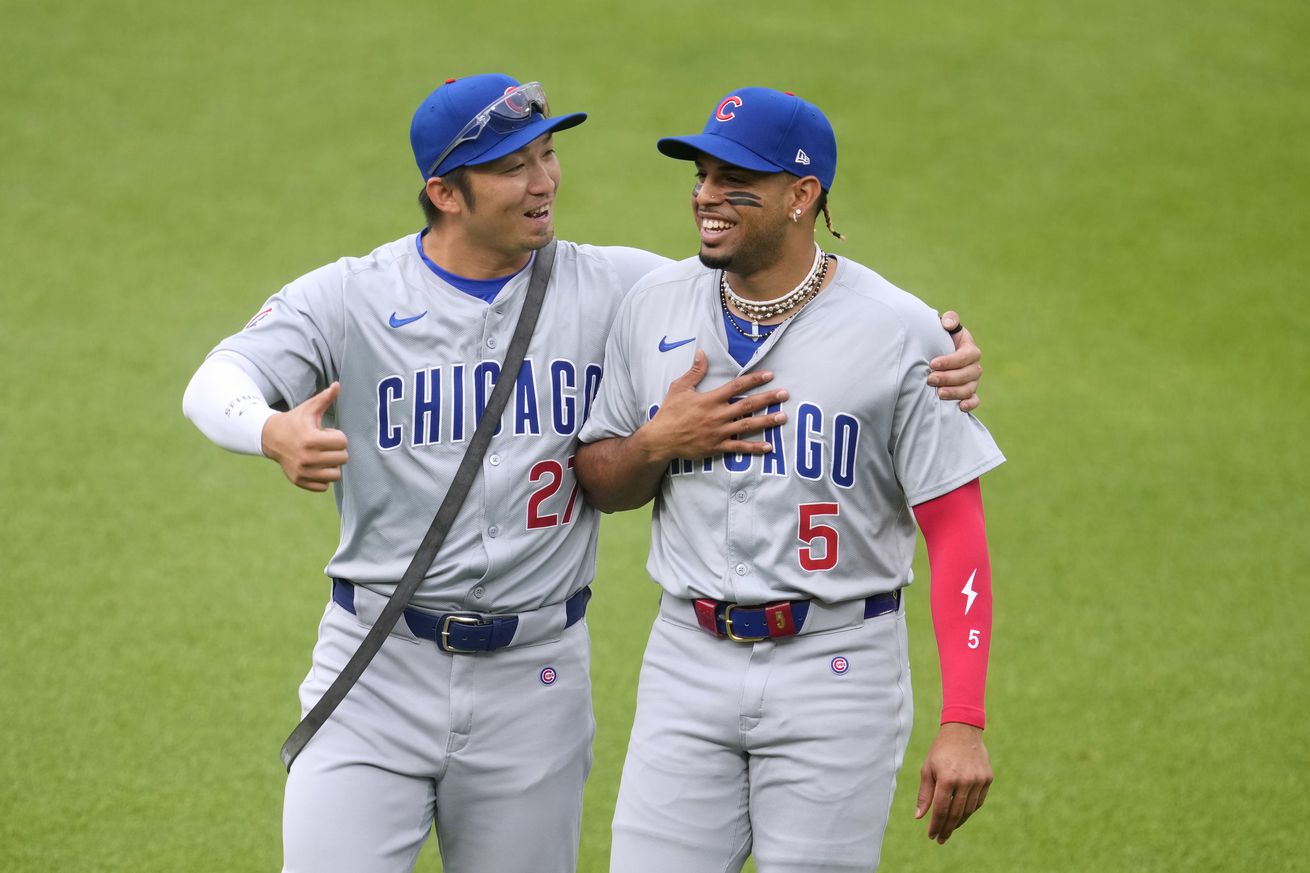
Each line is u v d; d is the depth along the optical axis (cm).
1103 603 2305
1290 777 1844
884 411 1156
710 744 1196
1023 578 2377
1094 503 2638
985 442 1160
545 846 1294
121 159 4003
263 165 4009
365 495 1247
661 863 1191
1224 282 3638
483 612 1242
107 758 1822
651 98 4466
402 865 1248
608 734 1922
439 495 1233
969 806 1100
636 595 2303
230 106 4328
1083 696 2038
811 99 4516
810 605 1172
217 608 2220
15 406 2833
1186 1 5400
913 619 2267
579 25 4956
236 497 2583
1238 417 2998
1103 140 4388
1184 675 2097
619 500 1234
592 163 4056
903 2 5294
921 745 1931
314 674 1290
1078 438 2880
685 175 4025
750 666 1183
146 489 2584
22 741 1847
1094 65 4850
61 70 4491
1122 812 1767
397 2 5097
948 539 1152
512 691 1259
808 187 1137
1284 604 2309
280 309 1223
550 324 1252
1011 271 3634
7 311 3212
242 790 1772
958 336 1177
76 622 2153
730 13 5119
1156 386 3122
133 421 2816
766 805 1190
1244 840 1709
